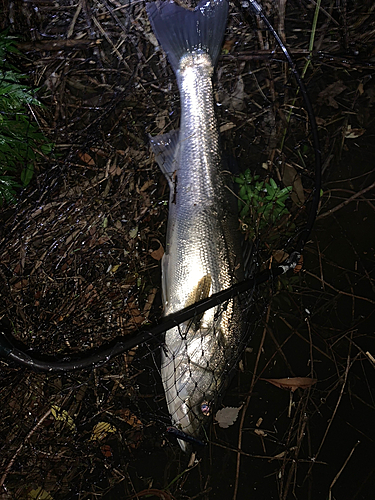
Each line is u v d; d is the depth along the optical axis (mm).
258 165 873
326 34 876
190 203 743
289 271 840
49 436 727
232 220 762
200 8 804
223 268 729
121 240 809
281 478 737
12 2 804
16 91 711
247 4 838
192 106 772
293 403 788
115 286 783
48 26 833
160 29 804
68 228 790
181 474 730
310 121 796
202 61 781
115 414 760
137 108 848
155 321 789
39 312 747
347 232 868
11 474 708
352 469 769
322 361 814
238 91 869
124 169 824
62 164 804
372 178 889
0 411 713
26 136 742
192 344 709
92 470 743
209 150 764
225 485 753
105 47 849
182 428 708
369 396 801
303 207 843
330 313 835
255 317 812
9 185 748
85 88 859
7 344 608
